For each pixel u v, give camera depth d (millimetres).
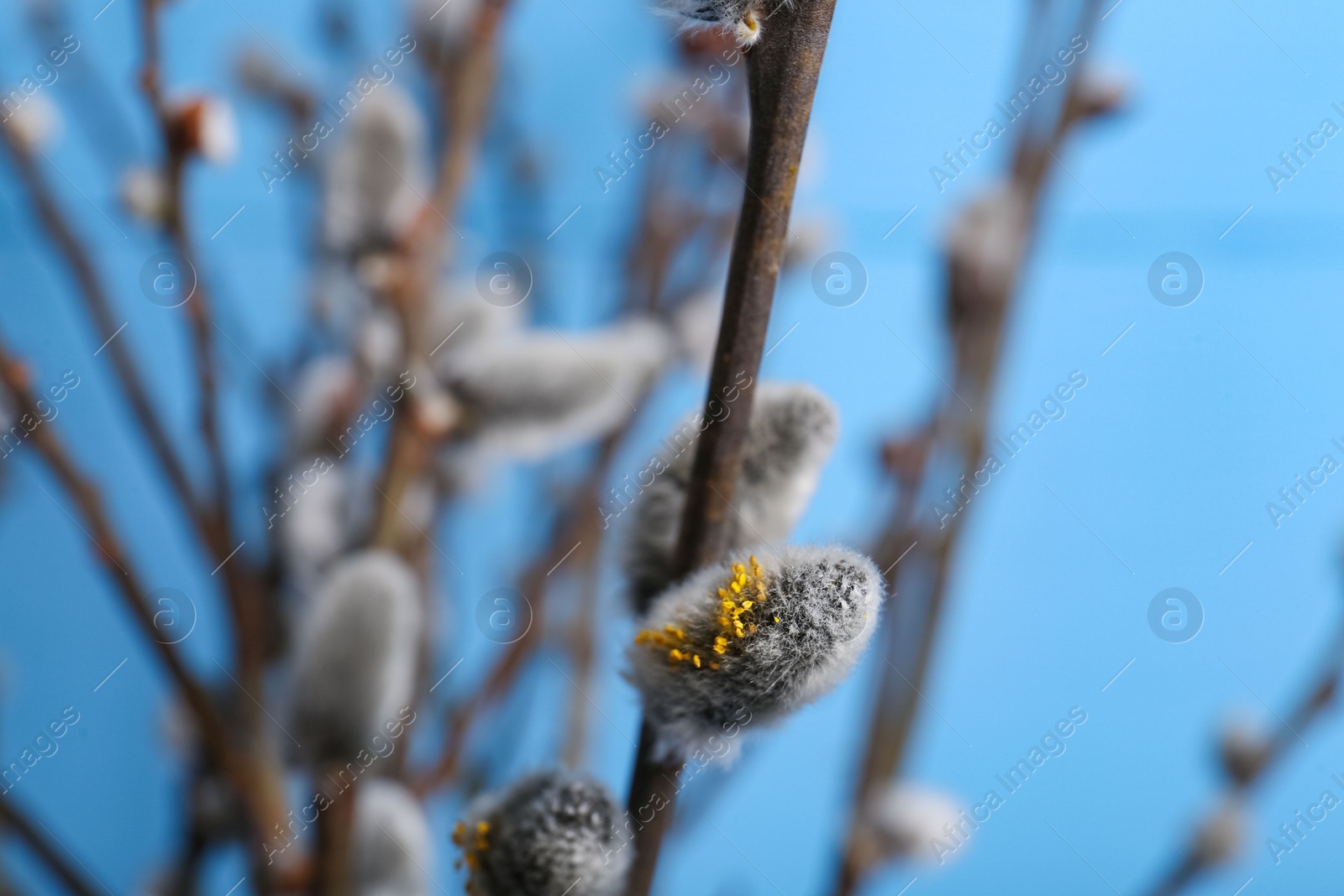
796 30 298
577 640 391
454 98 385
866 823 375
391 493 365
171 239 369
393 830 346
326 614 341
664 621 303
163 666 351
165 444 363
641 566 322
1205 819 404
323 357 390
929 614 382
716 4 298
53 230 368
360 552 365
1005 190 397
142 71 369
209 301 372
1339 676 410
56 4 384
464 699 382
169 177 369
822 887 377
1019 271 394
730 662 301
